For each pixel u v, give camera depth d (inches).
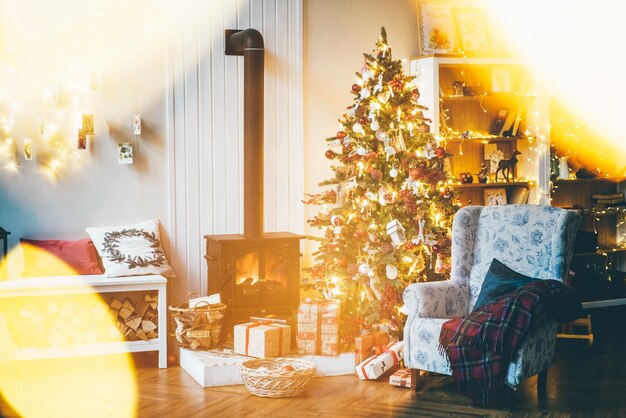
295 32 259.4
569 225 196.2
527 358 181.5
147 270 228.1
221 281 229.0
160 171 245.6
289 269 235.9
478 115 285.7
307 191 263.9
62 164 235.3
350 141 234.8
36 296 219.6
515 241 204.1
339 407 183.9
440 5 274.7
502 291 190.9
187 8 246.1
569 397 192.2
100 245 231.9
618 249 287.7
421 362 193.2
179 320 218.7
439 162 230.8
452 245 210.1
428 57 264.1
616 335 262.1
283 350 213.9
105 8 237.8
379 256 224.1
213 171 251.0
